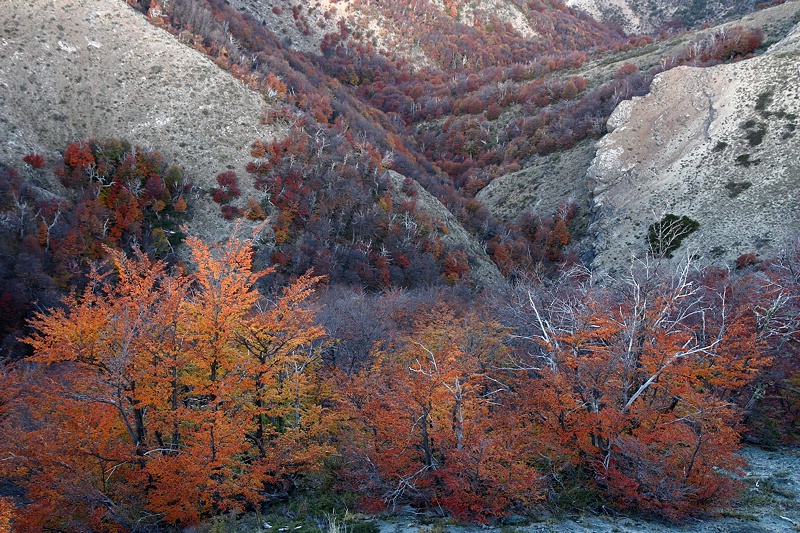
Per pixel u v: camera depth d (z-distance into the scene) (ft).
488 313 98.32
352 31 512.22
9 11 191.62
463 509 43.45
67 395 46.62
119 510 44.65
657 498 43.73
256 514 47.50
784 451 63.41
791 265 85.71
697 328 61.67
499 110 374.22
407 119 414.82
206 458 46.03
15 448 46.32
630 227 192.85
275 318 52.39
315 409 54.85
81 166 169.58
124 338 44.96
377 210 199.31
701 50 308.81
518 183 284.20
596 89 337.72
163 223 171.94
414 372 49.98
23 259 120.78
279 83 245.65
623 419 45.98
